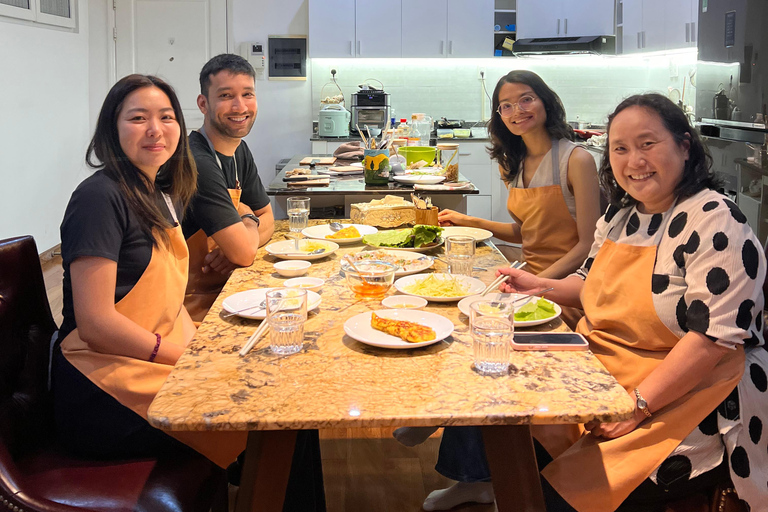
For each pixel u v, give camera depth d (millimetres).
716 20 4062
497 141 2582
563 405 1090
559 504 1359
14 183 5008
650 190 1527
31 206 5285
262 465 1189
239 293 1661
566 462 1363
